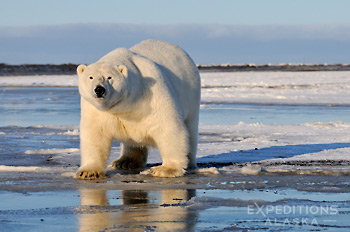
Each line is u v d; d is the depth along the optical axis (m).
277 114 60.38
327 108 68.50
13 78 176.62
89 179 23.73
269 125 47.88
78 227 15.30
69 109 67.19
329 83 122.25
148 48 26.53
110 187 21.83
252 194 20.23
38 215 16.80
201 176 24.61
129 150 27.47
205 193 20.52
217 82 134.75
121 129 24.19
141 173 25.16
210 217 16.45
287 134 41.50
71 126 47.47
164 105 23.81
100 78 22.00
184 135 24.47
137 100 23.39
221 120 53.88
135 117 23.66
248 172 25.16
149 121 23.81
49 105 73.62
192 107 27.30
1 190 21.11
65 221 16.00
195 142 27.36
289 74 171.62
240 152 32.41
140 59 24.42
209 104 74.75
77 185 22.22
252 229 15.11
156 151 33.81
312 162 28.42
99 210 17.47
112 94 22.09
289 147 34.38
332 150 32.91
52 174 25.02
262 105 73.12
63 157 30.48
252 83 126.50
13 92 105.19
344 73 170.75
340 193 20.36
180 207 17.88
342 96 85.75
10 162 28.75
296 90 98.19
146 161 28.16
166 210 17.42
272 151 32.72
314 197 19.59
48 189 21.34
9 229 15.12
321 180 23.22
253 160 29.44
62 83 142.62
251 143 36.31
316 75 160.00
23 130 44.69
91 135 24.17
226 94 90.56
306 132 42.84
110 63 22.84
